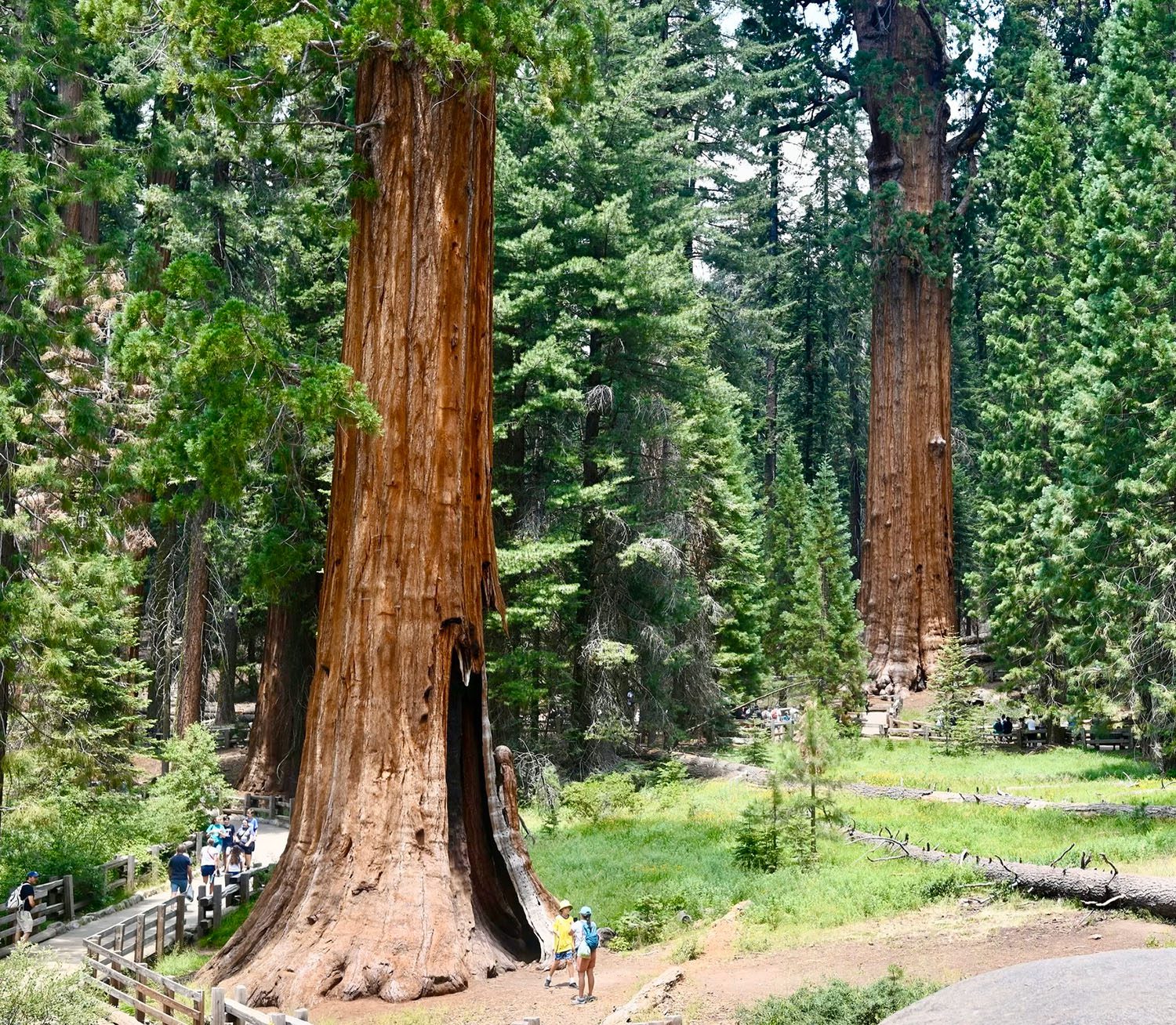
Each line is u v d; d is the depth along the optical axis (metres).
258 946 17.80
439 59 18.19
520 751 35.53
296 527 31.20
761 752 37.25
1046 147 49.62
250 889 24.78
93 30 19.39
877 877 19.02
